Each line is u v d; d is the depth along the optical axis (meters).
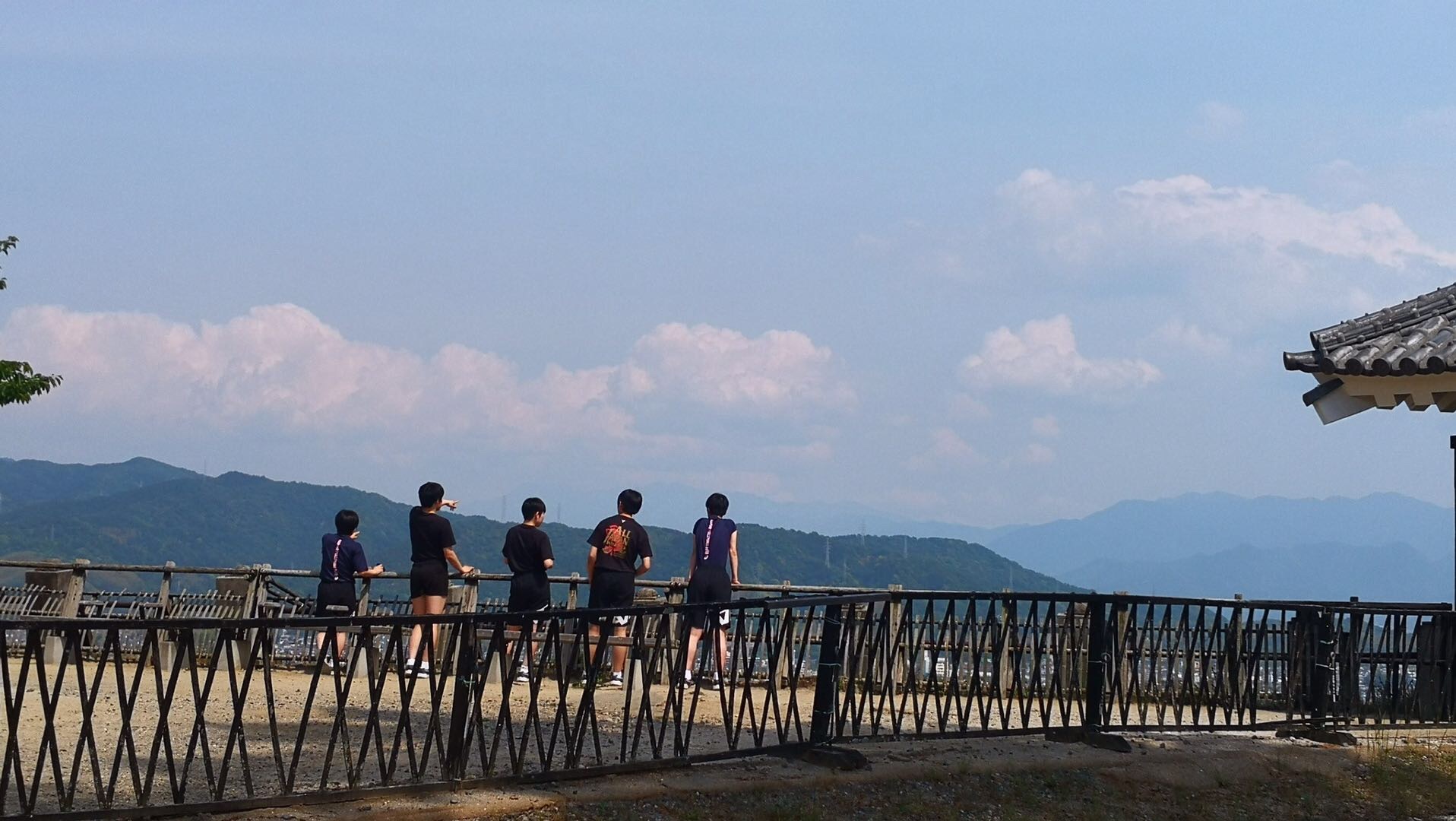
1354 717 13.67
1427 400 12.41
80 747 7.65
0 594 18.11
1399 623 14.12
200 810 7.90
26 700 13.18
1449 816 11.20
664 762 9.85
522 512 14.80
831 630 10.79
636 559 14.44
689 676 14.18
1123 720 12.49
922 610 15.88
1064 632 12.41
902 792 10.01
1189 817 10.44
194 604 18.20
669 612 9.98
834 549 125.69
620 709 13.67
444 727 12.28
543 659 9.34
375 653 16.94
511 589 14.70
